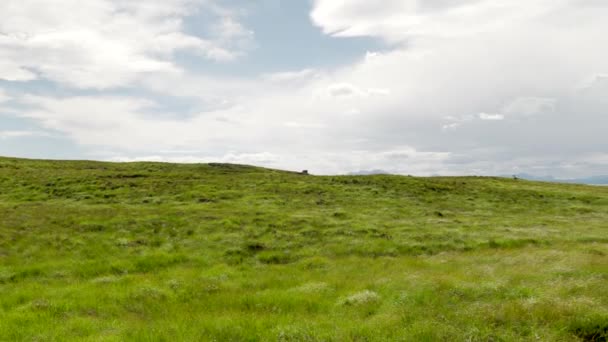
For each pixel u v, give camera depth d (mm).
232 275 25094
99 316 16609
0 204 49812
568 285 17281
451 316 14062
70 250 30297
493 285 17953
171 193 60719
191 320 15297
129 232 36156
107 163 114312
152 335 13383
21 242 31250
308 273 25641
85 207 47812
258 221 42188
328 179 80625
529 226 44531
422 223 44250
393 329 13070
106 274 25422
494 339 11914
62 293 20109
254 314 15977
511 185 86625
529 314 13523
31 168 90125
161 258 28953
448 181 85062
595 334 12289
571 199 68062
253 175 85562
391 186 72875
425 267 25922
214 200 56281
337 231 38812
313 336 12828
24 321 15609
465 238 37062
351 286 20891
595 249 30031
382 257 31016
